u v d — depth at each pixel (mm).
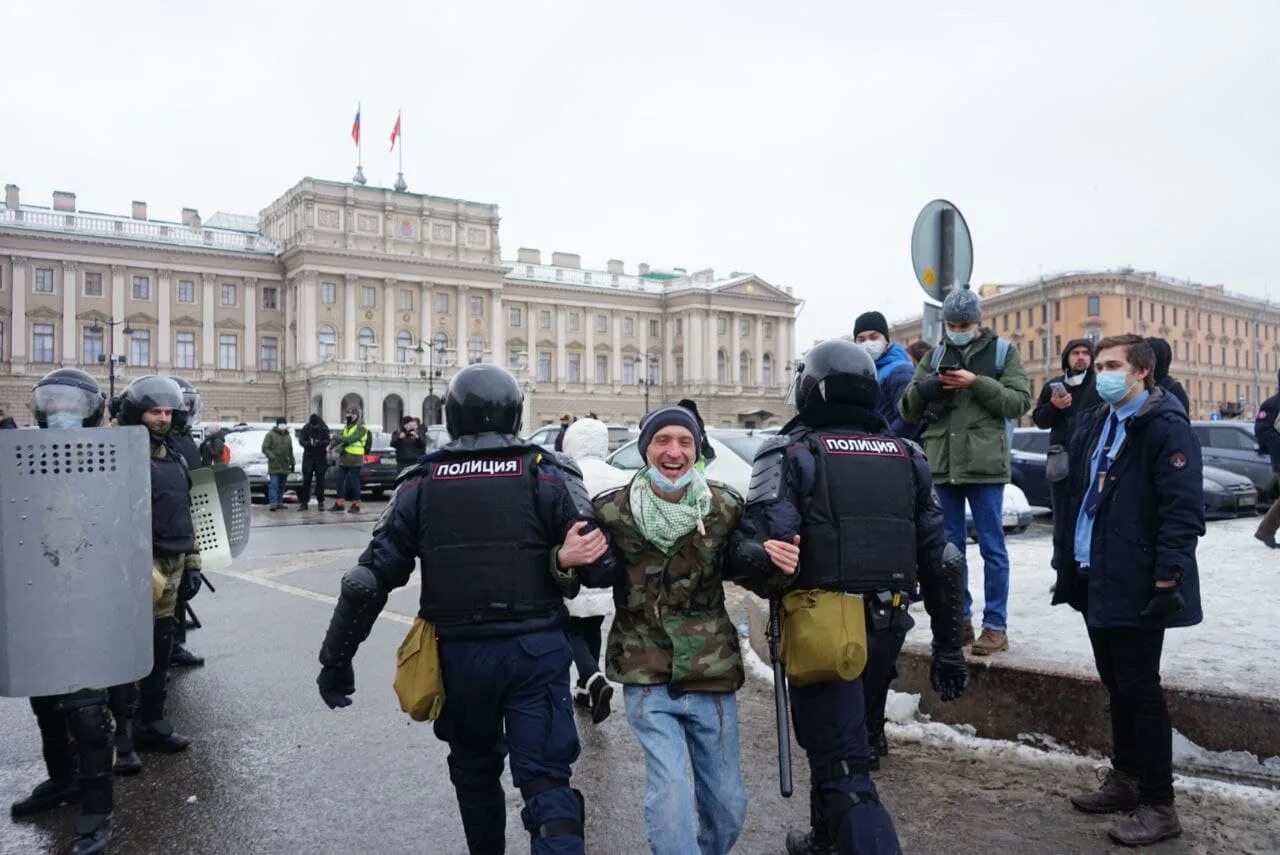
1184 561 3576
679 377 87875
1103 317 68188
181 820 4051
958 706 4992
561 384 83375
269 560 11602
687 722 3197
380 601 3150
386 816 4082
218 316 69562
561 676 3125
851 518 3145
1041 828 3846
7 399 62469
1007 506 11844
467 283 74500
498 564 3055
